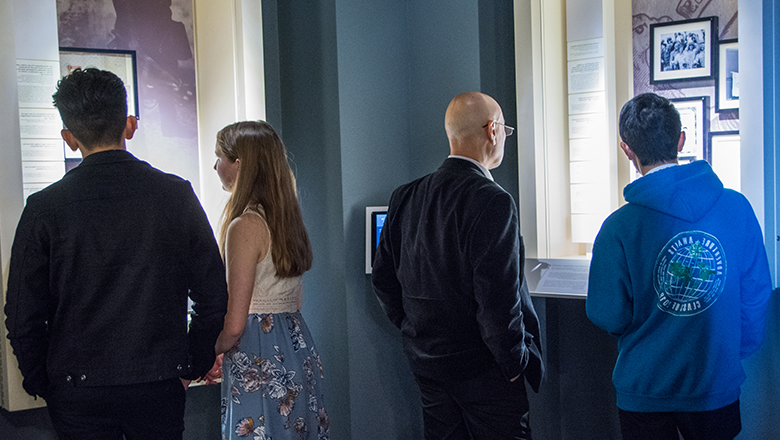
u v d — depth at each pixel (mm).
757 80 1858
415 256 1717
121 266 1372
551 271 2191
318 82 2396
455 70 2404
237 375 1672
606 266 1539
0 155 1753
